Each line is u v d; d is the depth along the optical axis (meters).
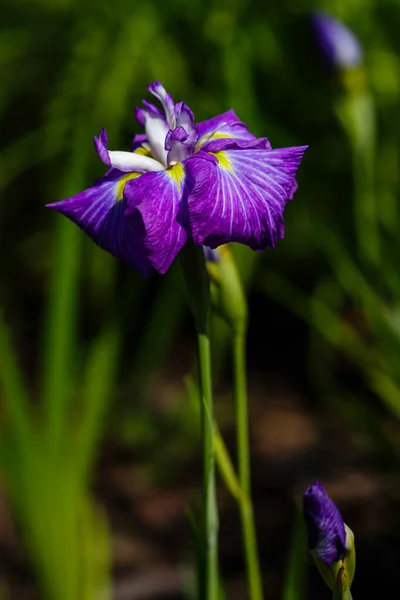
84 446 1.35
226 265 0.97
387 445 1.45
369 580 1.37
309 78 2.09
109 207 0.88
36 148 2.13
